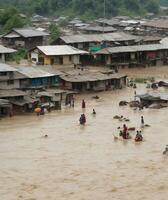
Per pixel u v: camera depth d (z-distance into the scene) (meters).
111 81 132.38
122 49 163.25
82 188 58.94
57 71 128.62
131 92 129.38
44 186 59.78
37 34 185.62
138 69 164.75
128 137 82.50
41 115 102.56
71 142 80.62
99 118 99.31
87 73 134.75
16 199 55.81
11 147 77.69
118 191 57.69
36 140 82.06
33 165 68.00
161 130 88.06
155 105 109.94
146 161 69.12
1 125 93.62
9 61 158.38
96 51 164.50
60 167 66.94
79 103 115.62
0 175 63.94
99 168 66.31
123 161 69.25
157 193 56.78
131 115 102.12
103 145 78.56
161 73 158.00
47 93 112.38
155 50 170.38
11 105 102.62
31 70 124.00
